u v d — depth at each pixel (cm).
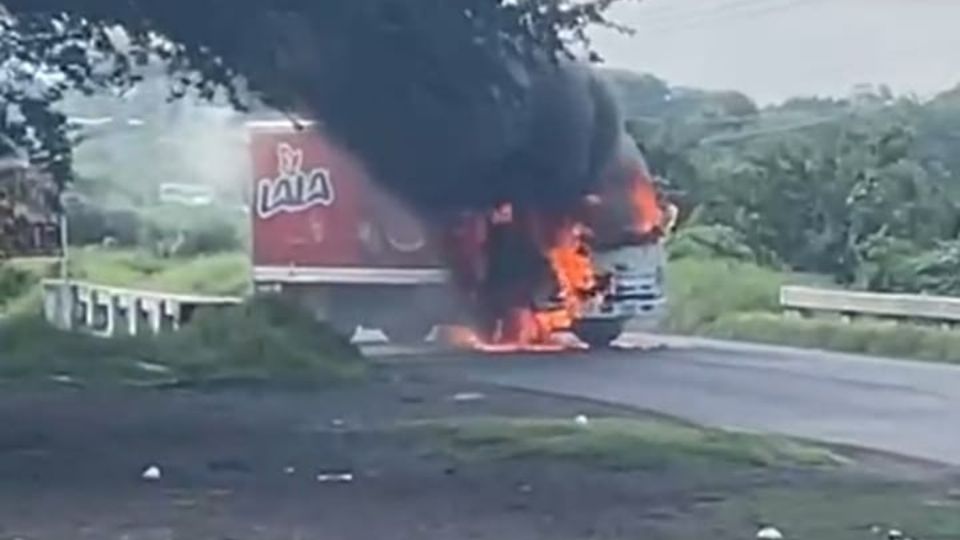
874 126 15025
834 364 8106
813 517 3509
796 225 13975
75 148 7119
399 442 4819
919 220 13512
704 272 12288
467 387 6819
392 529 3328
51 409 5822
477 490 3881
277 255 10725
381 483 3994
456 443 4788
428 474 4153
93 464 4331
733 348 9312
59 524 3366
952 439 4972
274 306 8312
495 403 6084
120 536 3225
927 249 13112
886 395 6450
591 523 3419
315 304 10344
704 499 3769
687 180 14538
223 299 10331
